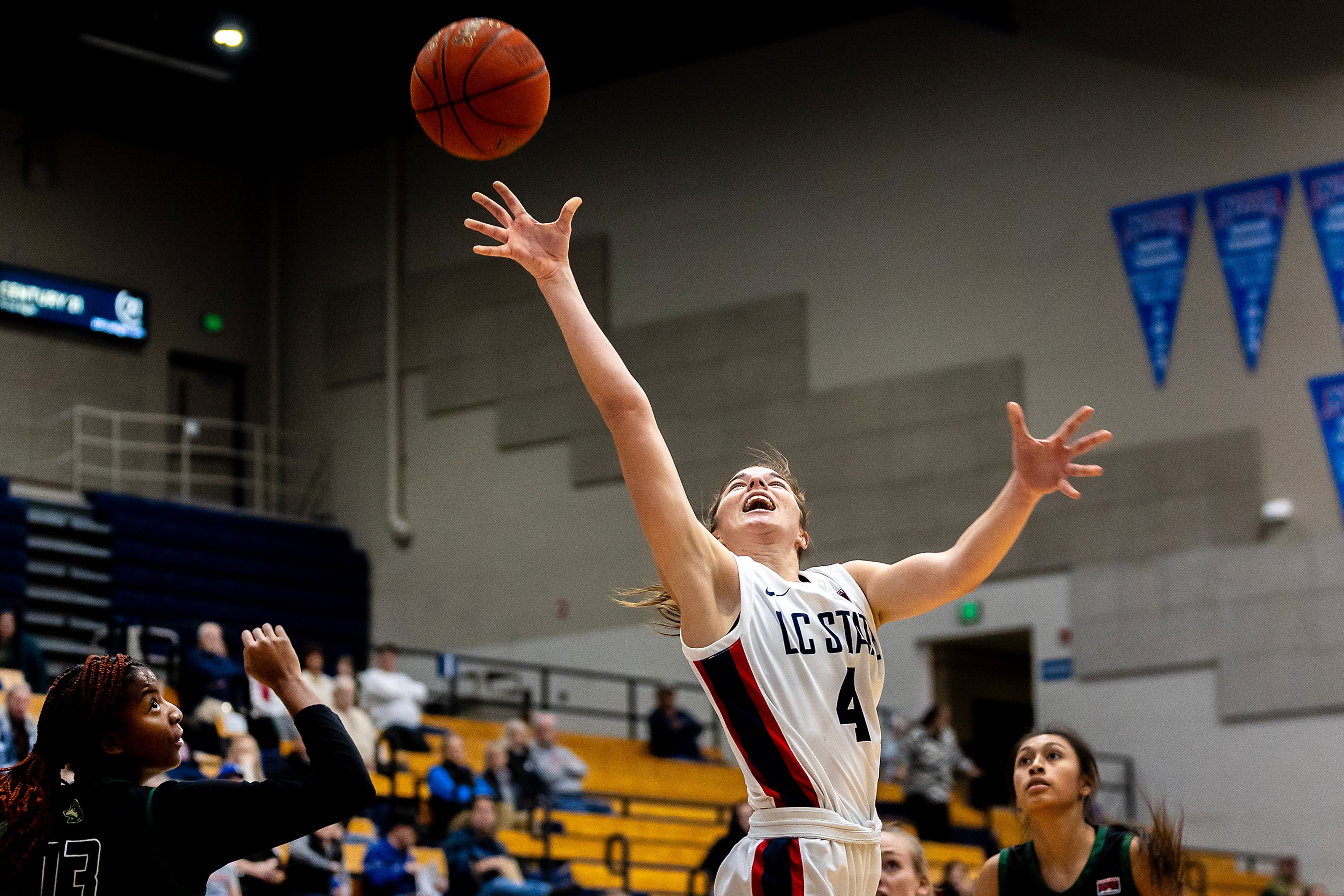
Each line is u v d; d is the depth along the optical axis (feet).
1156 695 70.74
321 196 92.84
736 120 82.53
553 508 83.25
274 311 91.91
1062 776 18.66
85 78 83.97
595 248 84.84
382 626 86.63
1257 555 69.00
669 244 83.15
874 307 77.77
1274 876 67.21
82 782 12.58
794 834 12.53
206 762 48.52
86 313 83.46
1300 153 69.67
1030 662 81.46
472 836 45.21
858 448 76.89
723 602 12.96
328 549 85.71
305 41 81.30
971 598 75.36
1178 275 71.51
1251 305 70.03
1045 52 75.56
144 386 85.71
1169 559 70.79
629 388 12.92
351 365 89.97
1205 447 70.33
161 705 12.95
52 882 12.05
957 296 75.97
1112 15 74.28
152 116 88.02
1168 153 72.28
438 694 77.71
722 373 80.74
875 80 79.41
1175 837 18.21
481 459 85.76
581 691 80.89
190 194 89.92
